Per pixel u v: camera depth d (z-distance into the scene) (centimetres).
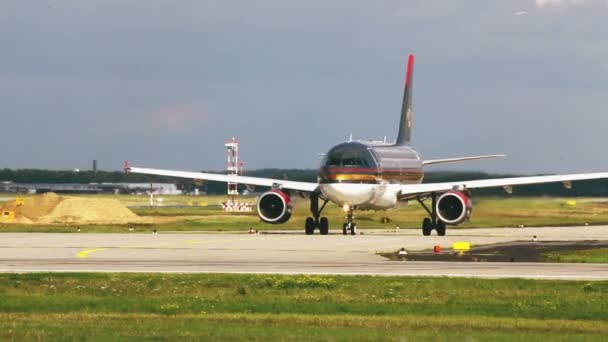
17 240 15925
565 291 9550
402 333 7488
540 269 11394
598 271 11169
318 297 9300
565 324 8012
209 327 7681
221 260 12375
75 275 10431
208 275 10475
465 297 9288
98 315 8338
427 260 12500
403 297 9294
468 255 13225
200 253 13375
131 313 8512
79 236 17150
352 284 9888
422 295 9369
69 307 8725
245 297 9300
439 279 10200
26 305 8775
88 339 7088
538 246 14950
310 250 13925
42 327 7606
